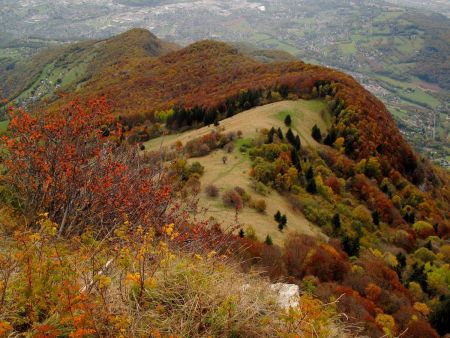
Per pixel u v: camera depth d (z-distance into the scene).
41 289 3.47
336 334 4.28
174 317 3.68
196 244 6.74
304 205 44.09
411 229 53.91
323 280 27.19
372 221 50.81
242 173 44.97
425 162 86.81
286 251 28.14
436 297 37.69
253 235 28.06
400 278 38.84
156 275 4.16
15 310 3.32
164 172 9.20
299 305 4.30
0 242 5.07
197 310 3.77
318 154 61.69
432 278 40.19
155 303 3.79
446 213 73.81
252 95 80.00
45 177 7.36
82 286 3.81
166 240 5.36
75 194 7.41
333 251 33.16
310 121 71.56
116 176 7.94
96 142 8.53
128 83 122.19
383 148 72.81
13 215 7.02
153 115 76.75
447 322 30.42
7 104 8.14
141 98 107.50
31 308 3.38
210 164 47.22
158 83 119.31
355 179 58.47
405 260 44.34
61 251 4.18
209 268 4.71
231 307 3.81
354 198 55.72
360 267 32.19
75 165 7.38
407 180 75.31
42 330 3.06
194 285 4.02
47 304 3.44
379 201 55.81
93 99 8.91
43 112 8.47
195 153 50.81
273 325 3.90
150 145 46.22
